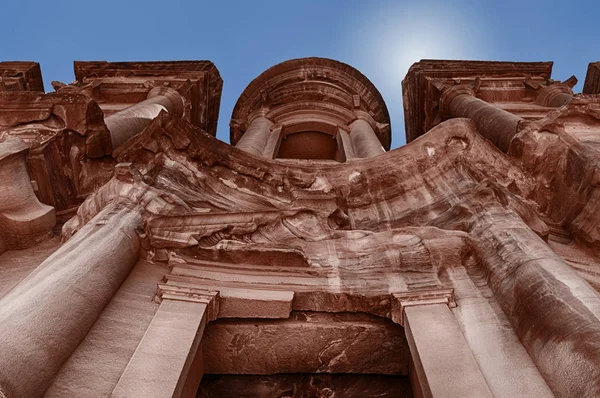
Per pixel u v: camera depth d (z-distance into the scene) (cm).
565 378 458
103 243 610
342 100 2745
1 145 777
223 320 639
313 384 657
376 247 747
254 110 2712
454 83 2391
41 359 432
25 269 706
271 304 639
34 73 2256
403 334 656
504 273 617
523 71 2455
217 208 900
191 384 587
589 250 840
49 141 861
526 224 747
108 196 756
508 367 505
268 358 651
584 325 475
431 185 982
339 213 884
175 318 566
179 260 677
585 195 858
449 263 695
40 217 769
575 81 2242
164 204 748
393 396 643
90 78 2386
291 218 823
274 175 1058
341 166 1066
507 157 997
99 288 546
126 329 539
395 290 659
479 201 808
